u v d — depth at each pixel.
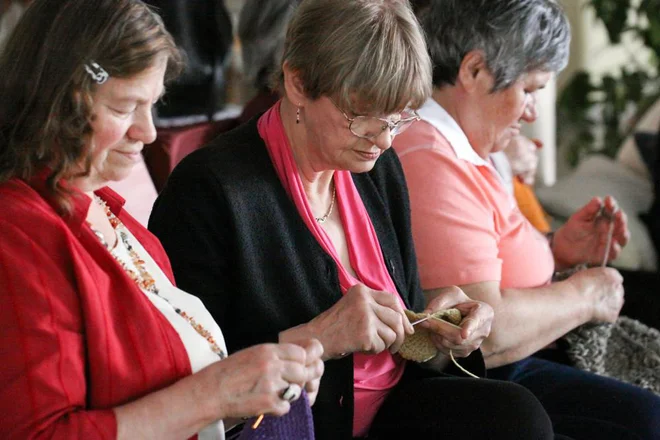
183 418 1.44
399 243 2.28
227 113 3.97
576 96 6.04
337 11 1.85
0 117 1.45
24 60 1.43
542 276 2.75
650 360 2.86
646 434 2.45
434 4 2.53
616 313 2.74
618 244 3.08
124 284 1.52
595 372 2.83
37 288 1.40
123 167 1.54
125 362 1.49
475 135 2.60
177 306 1.72
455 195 2.44
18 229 1.41
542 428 2.02
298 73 1.92
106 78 1.42
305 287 2.01
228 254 1.94
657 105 5.27
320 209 2.13
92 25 1.41
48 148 1.42
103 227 1.67
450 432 2.06
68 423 1.37
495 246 2.54
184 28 3.53
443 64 2.53
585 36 6.28
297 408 1.61
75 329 1.44
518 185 3.59
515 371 2.68
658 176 4.34
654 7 5.62
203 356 1.62
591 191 4.50
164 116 3.56
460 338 2.11
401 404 2.18
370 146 1.94
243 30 3.42
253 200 1.97
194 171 1.96
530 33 2.44
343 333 1.91
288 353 1.52
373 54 1.83
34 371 1.37
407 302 2.24
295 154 2.05
